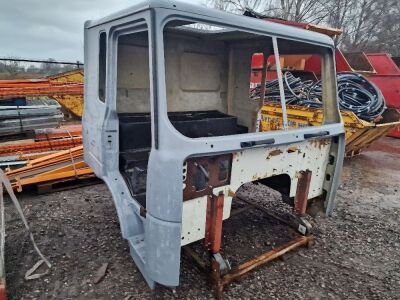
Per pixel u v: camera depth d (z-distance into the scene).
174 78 3.33
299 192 2.78
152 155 1.87
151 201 1.91
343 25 23.08
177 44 3.26
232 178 2.21
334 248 3.09
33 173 4.06
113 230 3.20
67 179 4.18
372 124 5.36
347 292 2.49
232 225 3.38
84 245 2.93
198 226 2.17
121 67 2.95
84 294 2.33
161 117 1.81
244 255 2.86
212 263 2.33
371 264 2.87
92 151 2.79
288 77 6.75
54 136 5.60
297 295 2.42
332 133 2.68
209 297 2.33
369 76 8.32
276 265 2.76
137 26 2.02
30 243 2.94
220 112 3.67
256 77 6.12
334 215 3.81
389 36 23.55
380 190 4.76
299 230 3.08
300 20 20.61
